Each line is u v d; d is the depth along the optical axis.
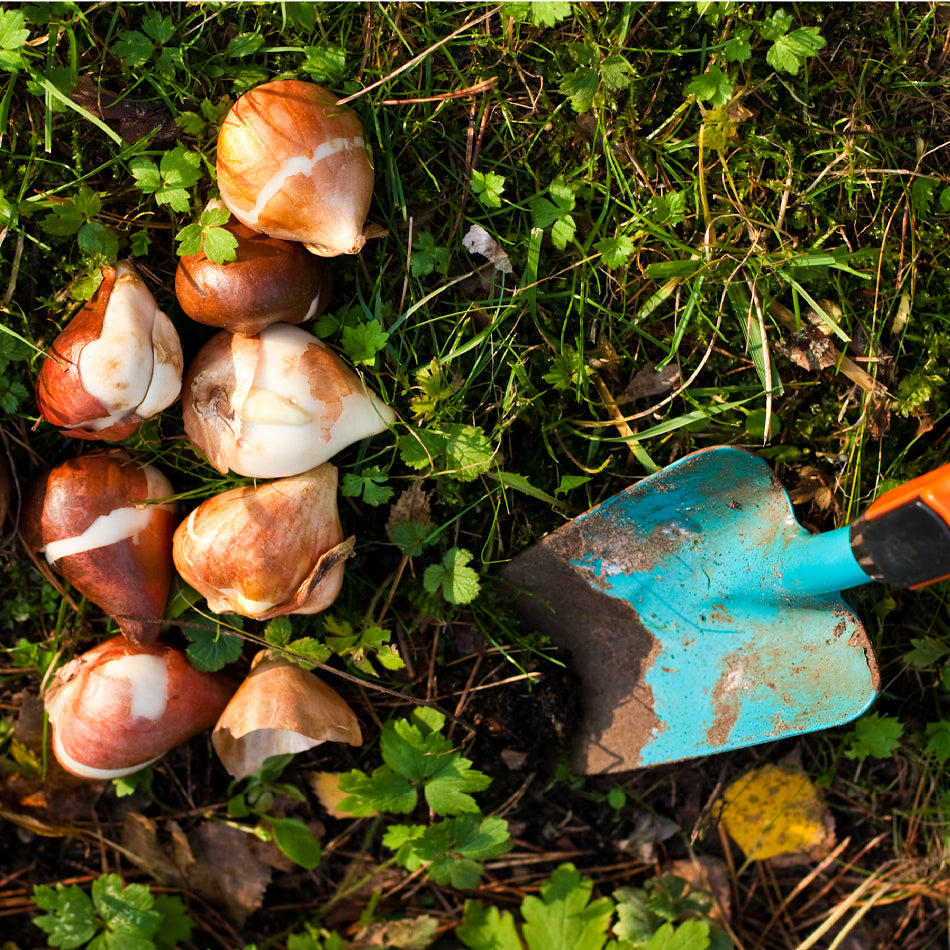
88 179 0.36
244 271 0.33
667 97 0.37
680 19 0.36
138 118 0.36
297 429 0.34
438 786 0.37
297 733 0.37
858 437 0.38
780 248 0.37
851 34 0.37
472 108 0.36
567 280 0.37
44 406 0.34
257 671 0.36
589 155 0.37
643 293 0.37
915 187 0.37
